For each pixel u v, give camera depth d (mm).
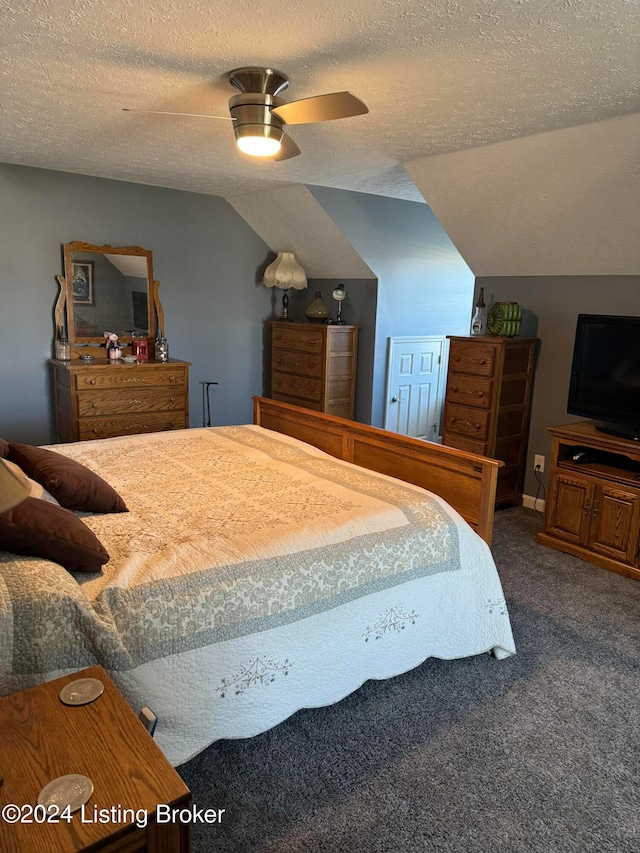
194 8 1750
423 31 1863
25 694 1253
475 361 4086
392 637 2152
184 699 1687
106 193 4602
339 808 1702
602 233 3432
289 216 4898
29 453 2258
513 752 1944
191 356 5320
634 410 3307
